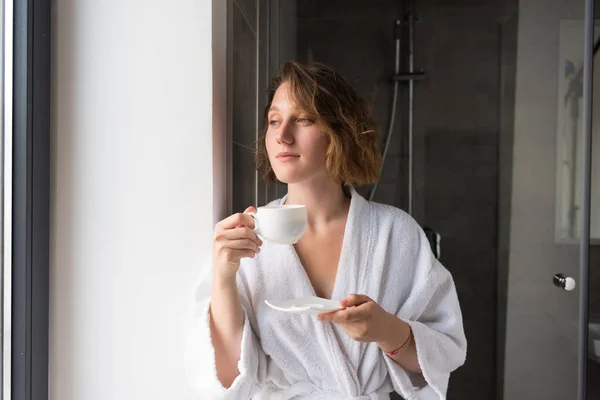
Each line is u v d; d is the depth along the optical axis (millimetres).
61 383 1085
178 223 1055
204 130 1042
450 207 2115
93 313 1074
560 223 1684
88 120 1057
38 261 1036
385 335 898
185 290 1060
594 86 1552
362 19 2166
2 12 994
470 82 2080
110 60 1048
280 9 2061
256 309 1020
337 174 981
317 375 1014
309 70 1009
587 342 1590
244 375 942
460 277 2086
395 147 2170
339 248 1050
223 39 1130
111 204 1062
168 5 1034
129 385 1077
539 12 1773
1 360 1017
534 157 1804
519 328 1874
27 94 996
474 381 2059
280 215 845
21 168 1002
